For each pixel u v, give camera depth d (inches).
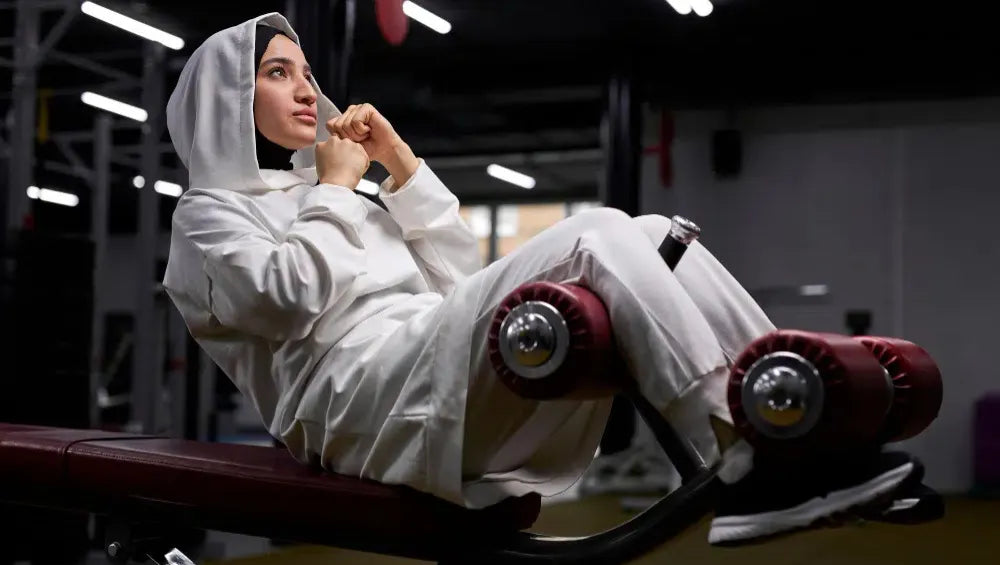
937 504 40.5
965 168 297.4
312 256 54.7
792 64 288.7
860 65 281.0
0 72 315.3
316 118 72.9
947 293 297.0
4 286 155.9
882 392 41.1
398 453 51.1
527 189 568.4
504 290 49.0
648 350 43.7
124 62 317.4
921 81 275.3
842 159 309.4
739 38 294.0
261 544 159.9
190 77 67.6
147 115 217.9
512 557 49.3
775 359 39.7
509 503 53.2
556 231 48.3
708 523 44.8
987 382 293.0
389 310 58.3
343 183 59.7
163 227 320.2
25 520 125.3
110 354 454.3
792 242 313.1
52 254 159.8
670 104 311.3
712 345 44.3
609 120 306.5
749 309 49.0
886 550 156.9
